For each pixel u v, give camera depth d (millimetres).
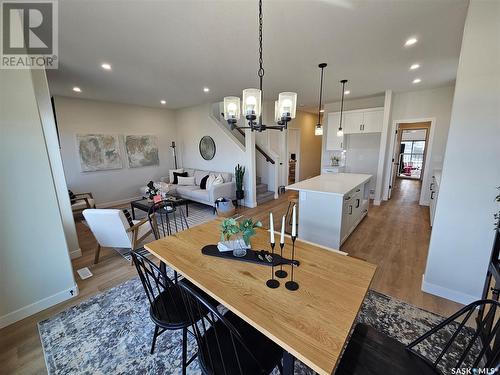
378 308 2016
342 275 1356
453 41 2479
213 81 3912
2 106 1744
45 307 2086
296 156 7715
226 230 1577
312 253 1612
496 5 1625
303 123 7875
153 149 6500
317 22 2086
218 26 2129
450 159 1937
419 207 5070
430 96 4762
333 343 893
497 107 1711
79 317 1984
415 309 1999
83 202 4645
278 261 1477
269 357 1125
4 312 1890
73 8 1815
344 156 6141
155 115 6496
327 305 1107
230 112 1908
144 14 1923
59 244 2123
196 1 1757
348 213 3266
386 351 1122
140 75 3529
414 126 7227
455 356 1564
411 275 2506
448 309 1988
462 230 1968
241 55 2803
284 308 1089
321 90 4371
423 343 1669
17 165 1848
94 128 5379
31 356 1626
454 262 2043
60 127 4898
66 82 3832
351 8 1882
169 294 1613
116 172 5824
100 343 1720
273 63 3088
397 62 3094
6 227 1843
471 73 1763
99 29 2146
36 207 1971
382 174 5227
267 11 1908
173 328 1359
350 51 2727
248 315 1045
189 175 6375
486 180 1819
